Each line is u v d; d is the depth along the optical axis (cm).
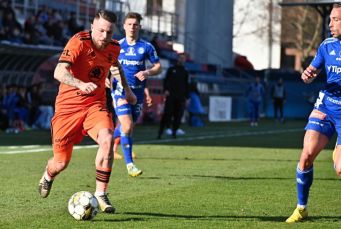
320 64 1919
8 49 5578
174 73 5278
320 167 3447
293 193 2452
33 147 4197
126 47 3028
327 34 8575
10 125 5606
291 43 16612
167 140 5138
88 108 1933
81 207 1866
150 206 2123
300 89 10225
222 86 9044
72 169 3062
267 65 15962
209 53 10425
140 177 2845
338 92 1875
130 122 2870
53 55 6009
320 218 1986
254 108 8044
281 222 1909
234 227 1820
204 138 5469
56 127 1944
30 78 6141
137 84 3027
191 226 1820
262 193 2442
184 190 2480
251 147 4641
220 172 3083
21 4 7106
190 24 10281
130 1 9088
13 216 1933
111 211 1942
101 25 1889
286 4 8450
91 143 4644
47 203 2153
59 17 6788
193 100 7331
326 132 1892
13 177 2748
